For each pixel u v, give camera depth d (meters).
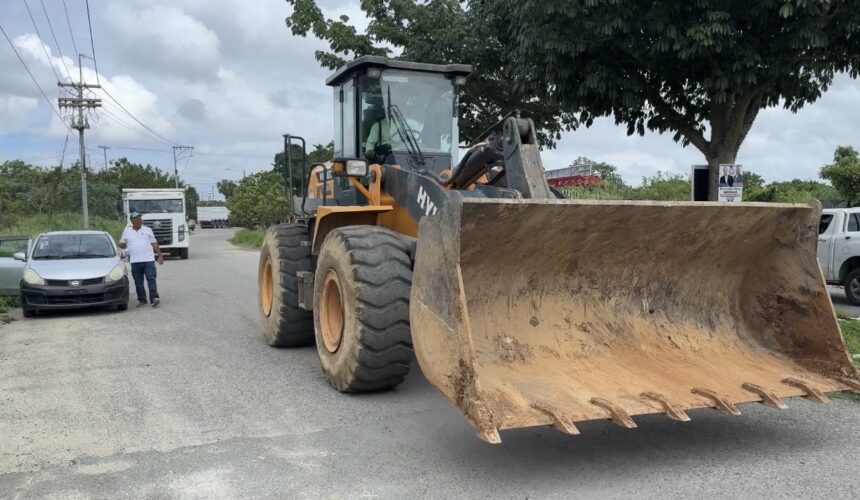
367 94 6.83
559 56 8.23
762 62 7.66
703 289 5.27
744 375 4.68
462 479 4.04
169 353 7.62
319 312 6.12
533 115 14.30
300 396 5.79
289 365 6.98
